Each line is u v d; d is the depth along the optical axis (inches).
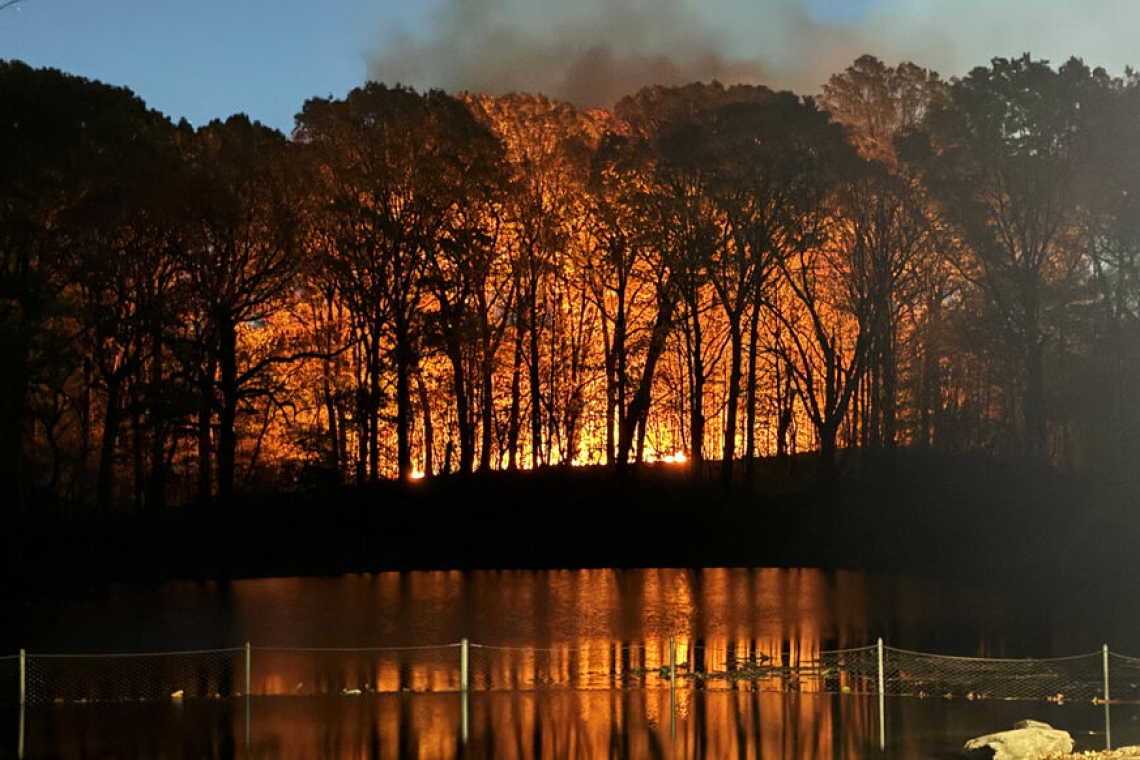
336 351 2486.5
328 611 1542.8
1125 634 1354.6
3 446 1905.8
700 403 2650.1
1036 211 2497.5
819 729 876.6
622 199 2490.2
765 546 2338.8
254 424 2815.0
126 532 2059.5
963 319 2689.5
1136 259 2498.8
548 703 961.5
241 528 2213.3
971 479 2578.7
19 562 1776.6
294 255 2278.5
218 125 2352.4
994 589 1822.1
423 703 960.3
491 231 2613.2
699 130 2460.6
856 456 2972.4
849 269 2795.3
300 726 879.1
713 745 830.5
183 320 2336.4
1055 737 797.2
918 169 2491.4
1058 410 2571.4
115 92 2191.2
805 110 2464.3
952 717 920.3
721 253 2517.2
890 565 2158.0
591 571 2130.9
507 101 2714.1
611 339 3105.3
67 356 2023.9
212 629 1376.7
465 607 1579.7
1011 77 2436.0
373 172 2378.2
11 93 2005.4
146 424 2251.5
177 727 874.1
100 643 1278.3
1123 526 2181.3
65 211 2037.4
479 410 2957.7
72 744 826.8
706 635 1327.5
